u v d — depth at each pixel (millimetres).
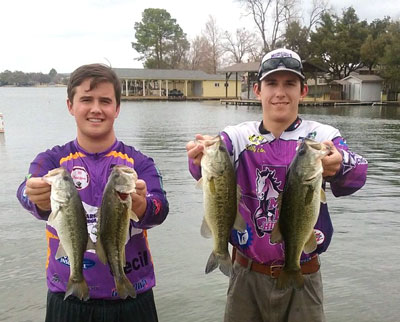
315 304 3393
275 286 3312
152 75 66688
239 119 30891
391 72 47344
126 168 2629
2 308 4863
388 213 8273
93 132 3016
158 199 2961
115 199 2582
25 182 2938
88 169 3051
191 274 5664
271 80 3342
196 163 3010
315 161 2801
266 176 3352
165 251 6348
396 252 6387
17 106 51844
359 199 9297
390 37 50750
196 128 25078
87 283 2898
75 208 2658
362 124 27141
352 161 3096
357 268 5867
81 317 2922
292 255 2971
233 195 2945
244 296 3486
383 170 12711
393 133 22453
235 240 3441
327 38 56062
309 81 58719
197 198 9211
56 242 2945
